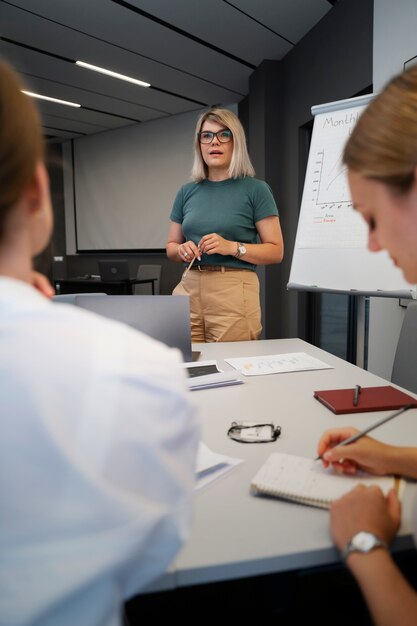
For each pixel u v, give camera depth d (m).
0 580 0.28
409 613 0.50
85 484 0.28
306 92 3.67
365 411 1.04
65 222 7.24
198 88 4.89
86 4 3.22
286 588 0.73
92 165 6.85
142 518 0.30
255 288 1.96
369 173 0.50
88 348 0.31
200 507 0.68
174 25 3.52
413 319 1.54
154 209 6.27
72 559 0.28
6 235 0.33
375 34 2.48
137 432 0.30
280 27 3.55
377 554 0.55
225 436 0.92
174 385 0.33
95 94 5.09
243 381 1.29
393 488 0.70
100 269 5.83
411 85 0.49
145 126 6.20
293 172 4.00
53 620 0.30
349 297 3.55
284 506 0.68
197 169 1.99
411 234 0.50
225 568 0.56
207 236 1.78
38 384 0.29
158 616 0.96
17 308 0.31
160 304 1.44
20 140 0.31
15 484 0.28
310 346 1.77
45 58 4.12
